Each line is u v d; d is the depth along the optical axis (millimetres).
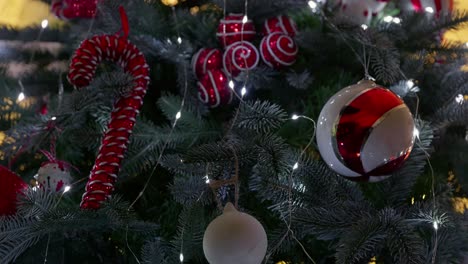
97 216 711
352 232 655
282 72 881
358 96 657
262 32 896
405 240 652
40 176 771
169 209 809
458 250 708
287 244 719
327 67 891
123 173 809
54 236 741
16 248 688
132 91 764
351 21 827
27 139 779
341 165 668
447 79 863
